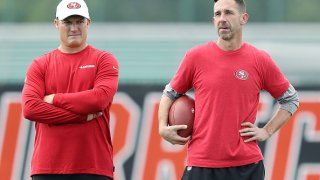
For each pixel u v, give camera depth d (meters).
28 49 50.22
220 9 24.83
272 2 50.72
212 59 24.98
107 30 51.12
